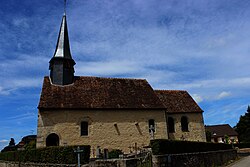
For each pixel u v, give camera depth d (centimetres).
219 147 2173
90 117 2075
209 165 1728
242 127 5659
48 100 2036
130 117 2194
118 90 2412
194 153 1555
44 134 1911
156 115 2291
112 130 2102
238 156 2659
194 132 2539
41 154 1494
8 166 2019
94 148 2003
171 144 1379
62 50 2381
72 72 2384
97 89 2342
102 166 1209
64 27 2519
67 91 2205
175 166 1312
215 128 5888
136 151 1850
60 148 1362
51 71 2353
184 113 2570
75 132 1995
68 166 1262
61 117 1991
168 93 2850
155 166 1220
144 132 2194
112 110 2158
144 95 2441
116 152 1861
